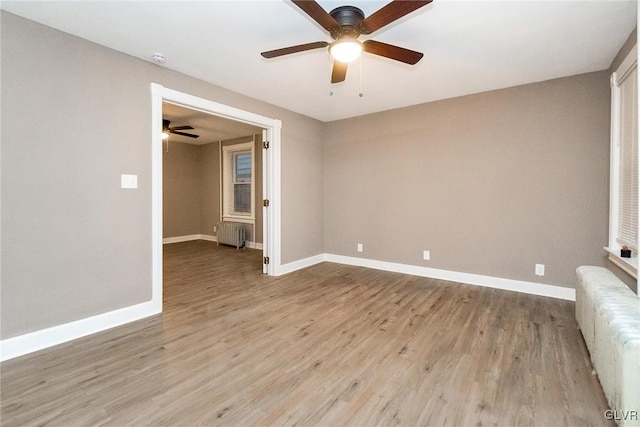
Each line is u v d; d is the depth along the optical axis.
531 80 3.21
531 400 1.63
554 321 2.64
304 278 4.00
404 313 2.84
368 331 2.47
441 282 3.82
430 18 2.08
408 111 4.12
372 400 1.64
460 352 2.13
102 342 2.27
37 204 2.15
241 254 5.63
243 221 6.50
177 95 2.95
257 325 2.58
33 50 2.11
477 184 3.66
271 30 2.26
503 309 2.92
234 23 2.16
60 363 1.98
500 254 3.55
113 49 2.52
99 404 1.59
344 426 1.45
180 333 2.43
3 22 1.99
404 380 1.82
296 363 2.00
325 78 3.13
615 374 1.45
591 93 3.00
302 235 4.58
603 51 2.57
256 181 6.23
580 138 3.06
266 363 2.00
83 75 2.35
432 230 4.00
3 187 2.01
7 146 2.02
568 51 2.57
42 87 2.15
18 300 2.08
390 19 1.72
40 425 1.45
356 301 3.15
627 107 2.49
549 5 1.94
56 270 2.24
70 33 2.27
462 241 3.79
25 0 1.88
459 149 3.76
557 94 3.16
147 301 2.78
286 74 3.03
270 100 3.85
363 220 4.61
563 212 3.18
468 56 2.66
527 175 3.35
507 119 3.44
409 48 2.51
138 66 2.68
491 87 3.42
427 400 1.64
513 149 3.42
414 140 4.09
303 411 1.55
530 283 3.38
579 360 2.02
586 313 2.14
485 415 1.52
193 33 2.29
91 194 2.41
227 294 3.37
